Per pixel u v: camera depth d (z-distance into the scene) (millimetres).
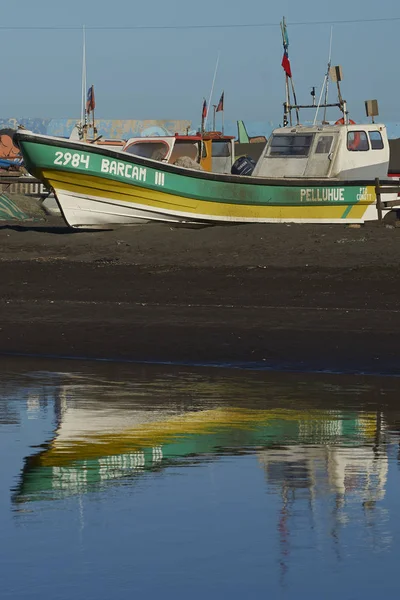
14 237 43000
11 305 28391
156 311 26906
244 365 20609
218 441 13766
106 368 20391
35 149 42125
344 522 9875
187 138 48812
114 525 9805
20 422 15125
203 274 33062
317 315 25703
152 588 8227
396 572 8539
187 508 10414
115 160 42750
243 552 9047
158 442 13719
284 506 10469
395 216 47844
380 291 29094
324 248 36312
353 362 20625
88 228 44156
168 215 43656
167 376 19453
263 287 30406
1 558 8914
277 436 14086
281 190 44188
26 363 21062
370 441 13711
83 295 30047
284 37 48312
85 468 12219
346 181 44844
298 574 8508
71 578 8445
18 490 11180
